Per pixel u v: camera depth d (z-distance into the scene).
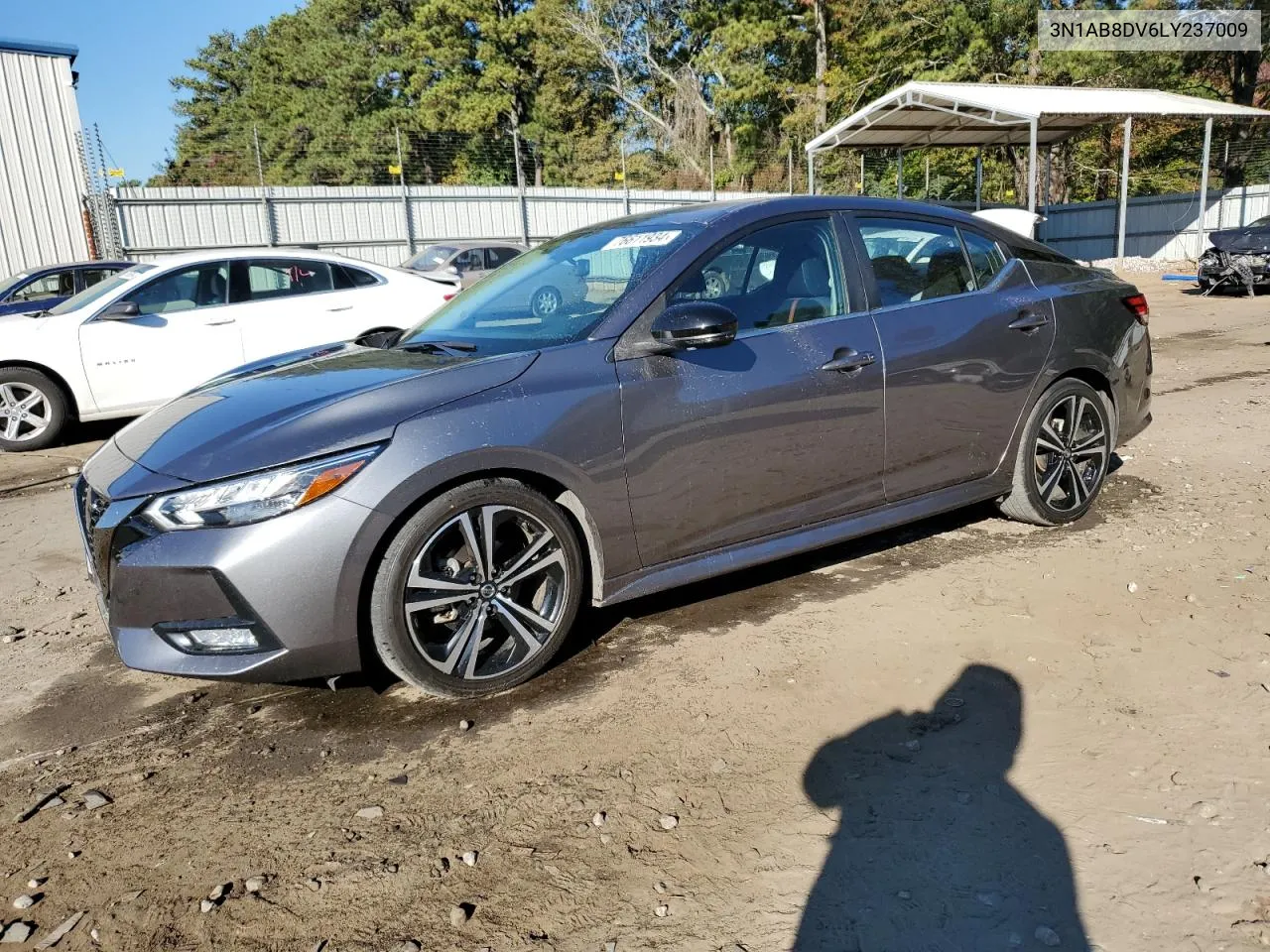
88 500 2.98
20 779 2.70
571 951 1.93
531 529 3.00
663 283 3.29
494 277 4.09
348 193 22.47
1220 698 2.81
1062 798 2.37
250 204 21.27
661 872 2.16
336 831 2.37
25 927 2.07
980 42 33.19
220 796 2.56
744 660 3.20
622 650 3.33
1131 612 3.45
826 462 3.56
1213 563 3.89
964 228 4.15
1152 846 2.17
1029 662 3.09
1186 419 6.74
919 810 2.34
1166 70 33.94
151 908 2.12
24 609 4.15
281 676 2.73
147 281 7.79
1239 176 32.28
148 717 3.06
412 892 2.13
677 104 39.09
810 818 2.33
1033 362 4.12
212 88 59.56
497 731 2.83
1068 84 33.78
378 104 47.28
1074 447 4.37
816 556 4.20
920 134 24.75
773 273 3.56
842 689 2.97
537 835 2.32
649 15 39.91
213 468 2.71
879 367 3.63
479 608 2.94
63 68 18.83
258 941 2.00
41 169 18.89
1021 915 1.97
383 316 8.64
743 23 35.44
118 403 7.64
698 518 3.30
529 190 24.81
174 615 2.70
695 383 3.23
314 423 2.79
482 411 2.88
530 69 41.66
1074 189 38.91
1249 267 15.57
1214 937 1.89
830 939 1.93
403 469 2.73
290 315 8.22
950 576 3.88
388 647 2.82
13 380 7.38
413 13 45.34
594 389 3.05
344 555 2.69
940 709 2.83
